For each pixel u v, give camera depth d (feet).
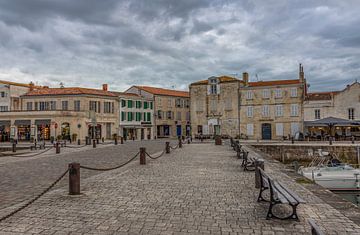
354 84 146.51
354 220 19.52
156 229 18.39
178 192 28.19
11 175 39.73
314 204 23.30
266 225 18.88
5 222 19.93
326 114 151.33
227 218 20.34
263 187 24.53
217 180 34.32
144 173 39.70
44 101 161.27
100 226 19.01
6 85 170.30
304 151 105.50
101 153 75.36
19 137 153.17
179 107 215.31
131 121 183.73
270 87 163.22
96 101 163.73
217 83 177.88
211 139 169.58
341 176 55.21
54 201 25.17
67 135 150.00
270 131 163.22
